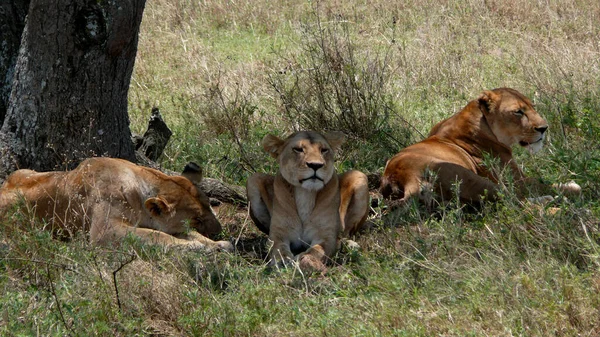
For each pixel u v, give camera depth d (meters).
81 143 11.84
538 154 13.50
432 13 25.97
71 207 10.77
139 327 8.41
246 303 8.80
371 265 10.02
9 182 11.24
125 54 11.92
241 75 19.38
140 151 13.73
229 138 15.77
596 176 11.68
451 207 11.89
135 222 10.88
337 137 11.33
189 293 8.82
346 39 20.06
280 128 16.25
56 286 9.09
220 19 26.80
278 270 9.77
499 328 8.09
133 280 9.06
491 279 8.96
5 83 12.45
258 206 11.92
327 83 16.33
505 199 11.14
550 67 18.94
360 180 11.80
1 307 8.61
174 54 22.66
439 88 19.12
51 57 11.42
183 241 10.61
